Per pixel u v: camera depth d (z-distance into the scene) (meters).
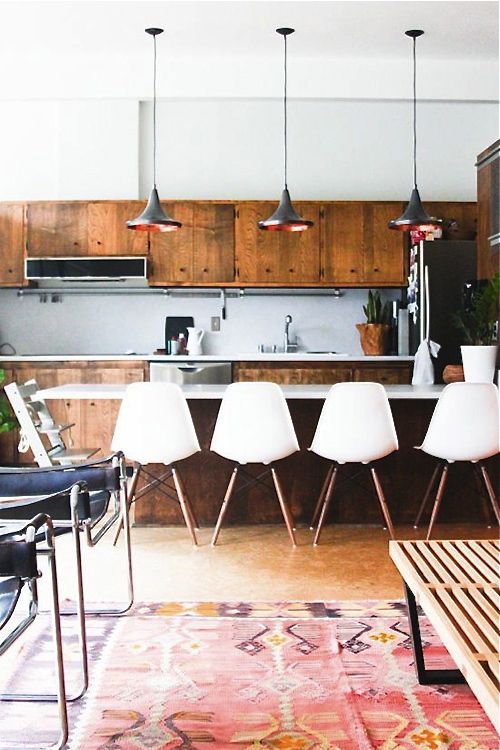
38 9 5.73
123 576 3.95
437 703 2.52
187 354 7.94
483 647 1.84
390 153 8.02
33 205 7.69
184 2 5.61
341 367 7.47
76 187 7.78
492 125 7.97
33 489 2.95
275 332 8.02
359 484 5.03
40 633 3.15
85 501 2.63
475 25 6.04
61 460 5.02
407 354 7.75
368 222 7.74
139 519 5.03
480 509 5.05
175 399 4.46
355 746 2.24
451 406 4.46
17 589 1.92
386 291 8.02
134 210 7.70
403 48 6.55
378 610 3.42
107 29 6.12
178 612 3.40
